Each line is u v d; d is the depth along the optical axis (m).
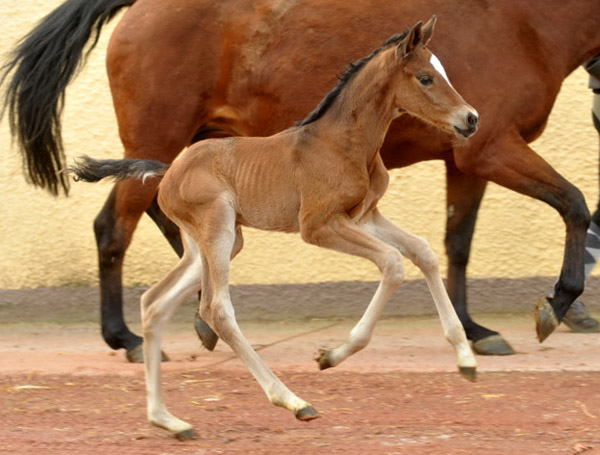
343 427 7.86
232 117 11.34
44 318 14.55
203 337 11.50
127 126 11.27
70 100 14.59
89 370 10.43
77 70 11.68
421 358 10.92
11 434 7.88
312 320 14.23
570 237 10.64
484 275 14.17
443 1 10.83
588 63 12.17
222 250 7.93
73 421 8.28
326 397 8.87
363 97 8.16
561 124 14.01
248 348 7.64
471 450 7.07
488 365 10.21
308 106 10.97
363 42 10.86
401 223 14.23
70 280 14.62
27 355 11.79
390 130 10.84
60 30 11.58
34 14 14.71
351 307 14.29
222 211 7.98
